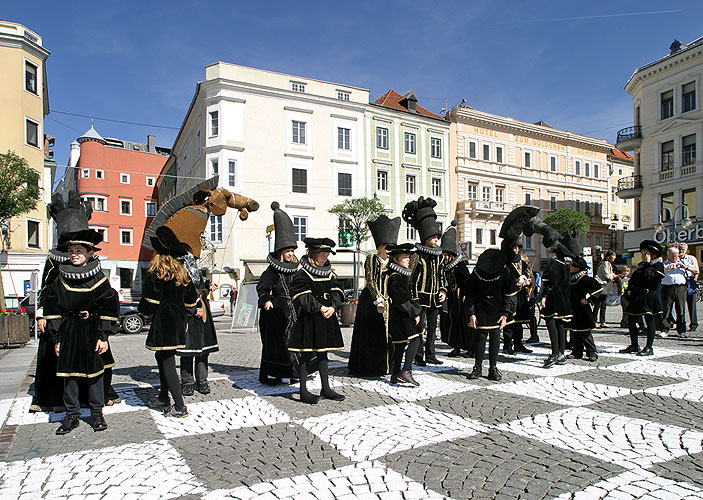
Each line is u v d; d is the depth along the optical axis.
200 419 4.95
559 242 7.74
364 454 3.89
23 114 25.97
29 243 26.81
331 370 7.57
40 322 4.94
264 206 32.84
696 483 3.25
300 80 34.66
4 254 24.97
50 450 4.09
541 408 5.12
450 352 9.08
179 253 5.09
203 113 33.03
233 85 32.19
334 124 35.47
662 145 32.66
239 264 31.88
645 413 4.88
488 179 42.69
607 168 51.34
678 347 9.30
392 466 3.64
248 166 32.50
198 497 3.17
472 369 7.21
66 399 4.60
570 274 7.74
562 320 7.43
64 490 3.30
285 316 6.47
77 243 4.59
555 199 46.88
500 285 6.52
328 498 3.12
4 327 12.34
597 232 49.84
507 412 5.00
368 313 6.88
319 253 5.58
